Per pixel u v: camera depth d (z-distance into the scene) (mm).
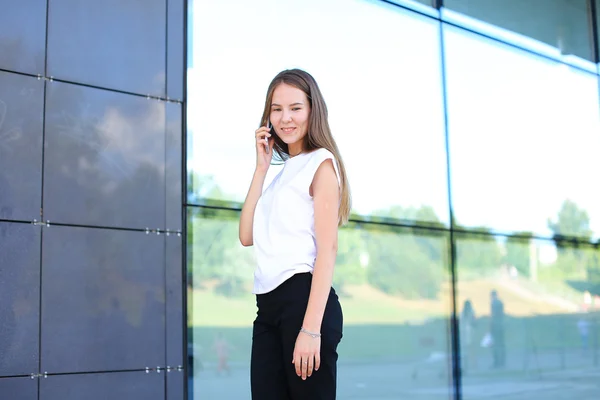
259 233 2352
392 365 5578
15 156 3969
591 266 6805
